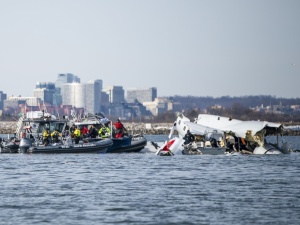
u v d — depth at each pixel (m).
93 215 96.12
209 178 137.12
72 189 119.69
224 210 99.50
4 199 108.56
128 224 90.88
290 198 109.62
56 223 91.31
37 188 121.12
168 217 94.81
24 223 91.31
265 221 92.44
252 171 151.25
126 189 119.69
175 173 146.62
